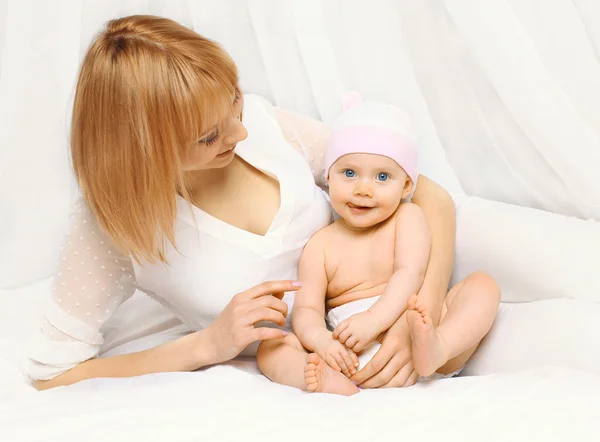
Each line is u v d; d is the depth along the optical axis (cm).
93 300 141
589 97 147
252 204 145
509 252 152
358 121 144
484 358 139
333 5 168
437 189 158
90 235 138
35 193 183
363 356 133
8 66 174
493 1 147
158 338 161
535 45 148
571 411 100
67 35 173
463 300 137
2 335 159
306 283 147
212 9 172
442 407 107
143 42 119
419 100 167
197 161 125
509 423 99
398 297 135
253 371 139
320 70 171
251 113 154
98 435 102
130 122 119
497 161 166
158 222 128
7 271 184
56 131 179
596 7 142
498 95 158
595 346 125
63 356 139
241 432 102
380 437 97
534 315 137
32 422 109
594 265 142
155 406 114
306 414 108
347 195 143
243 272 141
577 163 148
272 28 173
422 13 161
